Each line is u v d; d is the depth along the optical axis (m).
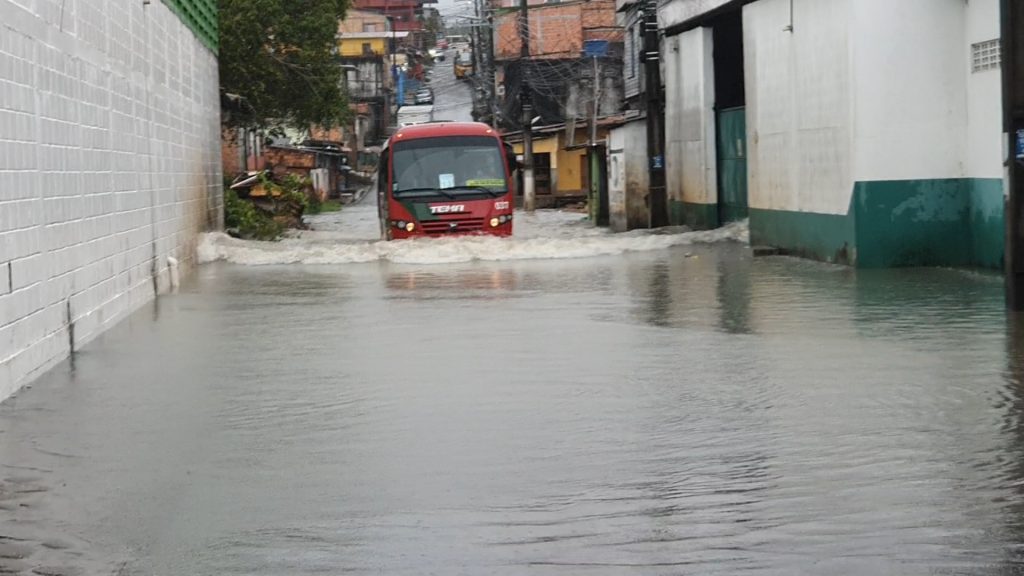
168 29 31.48
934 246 29.38
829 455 11.86
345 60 133.50
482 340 19.70
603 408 14.27
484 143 41.12
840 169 30.34
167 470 11.74
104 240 21.67
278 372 17.08
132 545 9.48
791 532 9.54
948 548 9.08
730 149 42.81
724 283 27.61
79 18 19.95
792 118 33.59
